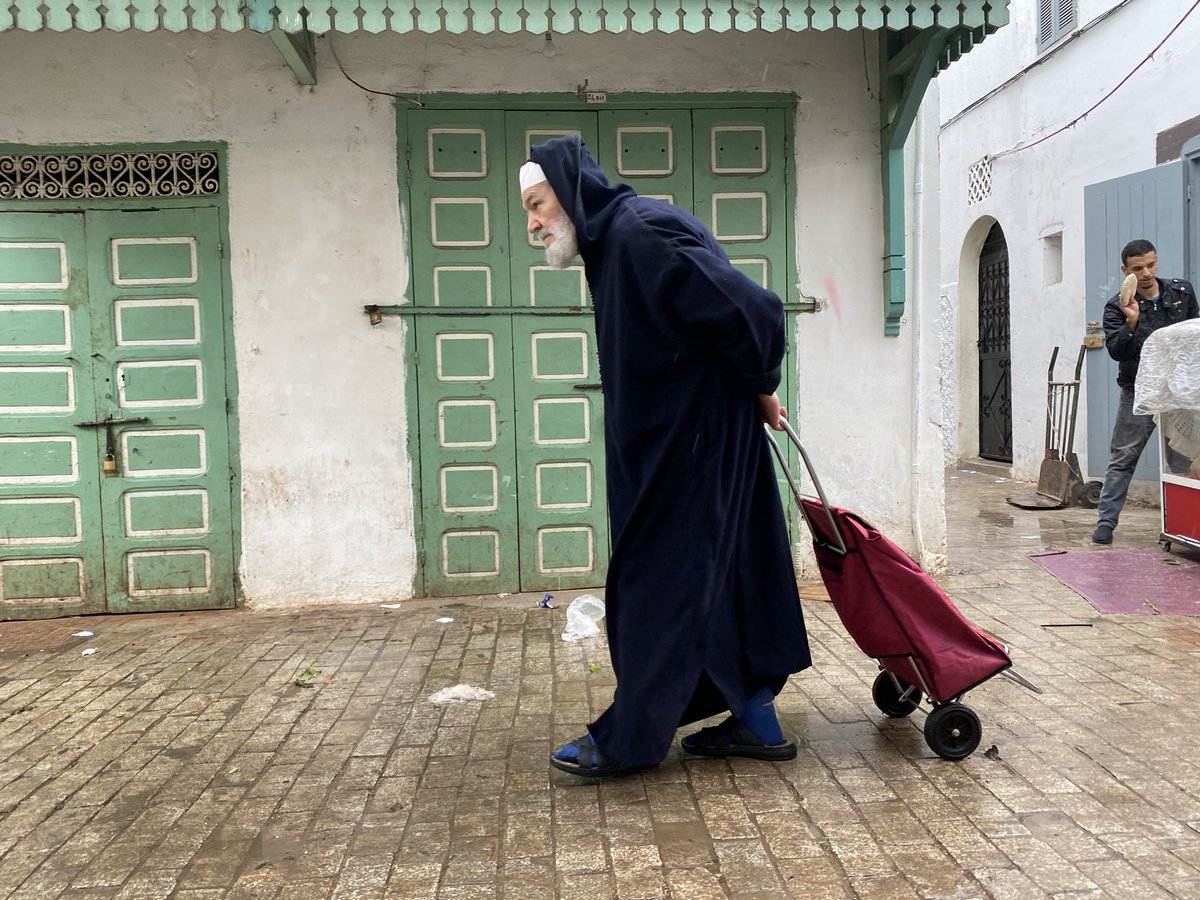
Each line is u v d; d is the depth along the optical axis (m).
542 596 5.48
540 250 5.46
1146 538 6.39
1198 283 7.16
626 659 2.79
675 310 2.59
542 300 5.48
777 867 2.31
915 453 5.62
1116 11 7.91
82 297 5.32
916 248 5.57
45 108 5.25
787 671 2.95
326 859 2.46
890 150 5.38
